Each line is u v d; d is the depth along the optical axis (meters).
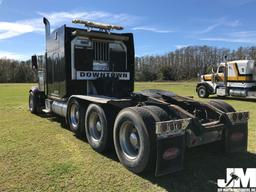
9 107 10.83
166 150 3.40
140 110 3.72
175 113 3.97
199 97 17.27
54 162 4.14
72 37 6.22
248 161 4.22
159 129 3.35
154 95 4.98
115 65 6.74
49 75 7.44
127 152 3.95
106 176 3.62
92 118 4.89
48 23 7.25
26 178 3.53
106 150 4.59
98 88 6.36
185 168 3.93
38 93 8.66
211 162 4.17
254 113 9.32
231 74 15.52
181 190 3.24
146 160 3.51
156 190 3.23
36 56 8.78
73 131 5.78
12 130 6.40
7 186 3.30
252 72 14.71
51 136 5.80
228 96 16.66
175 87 28.73
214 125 4.05
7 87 29.61
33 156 4.43
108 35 6.47
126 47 6.90
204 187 3.33
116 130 4.08
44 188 3.25
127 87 6.92
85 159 4.30
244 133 4.36
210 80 16.73
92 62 6.43
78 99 5.51
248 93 14.71
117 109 4.55
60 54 6.46
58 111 6.81
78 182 3.42
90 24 6.18
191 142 3.81
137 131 3.67
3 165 4.00
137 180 3.50
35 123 7.29
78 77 6.28
